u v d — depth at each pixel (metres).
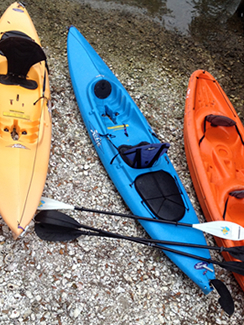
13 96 3.61
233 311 2.89
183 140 4.44
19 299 2.78
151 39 5.73
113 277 3.10
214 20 6.47
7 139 3.31
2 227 3.12
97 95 4.21
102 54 5.18
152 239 3.13
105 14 5.88
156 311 2.98
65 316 2.78
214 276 3.02
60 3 5.73
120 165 3.60
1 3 5.27
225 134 4.23
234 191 3.54
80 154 3.94
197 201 3.88
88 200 3.56
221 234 3.23
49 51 4.93
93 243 3.28
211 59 5.73
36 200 2.97
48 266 3.01
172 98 4.93
